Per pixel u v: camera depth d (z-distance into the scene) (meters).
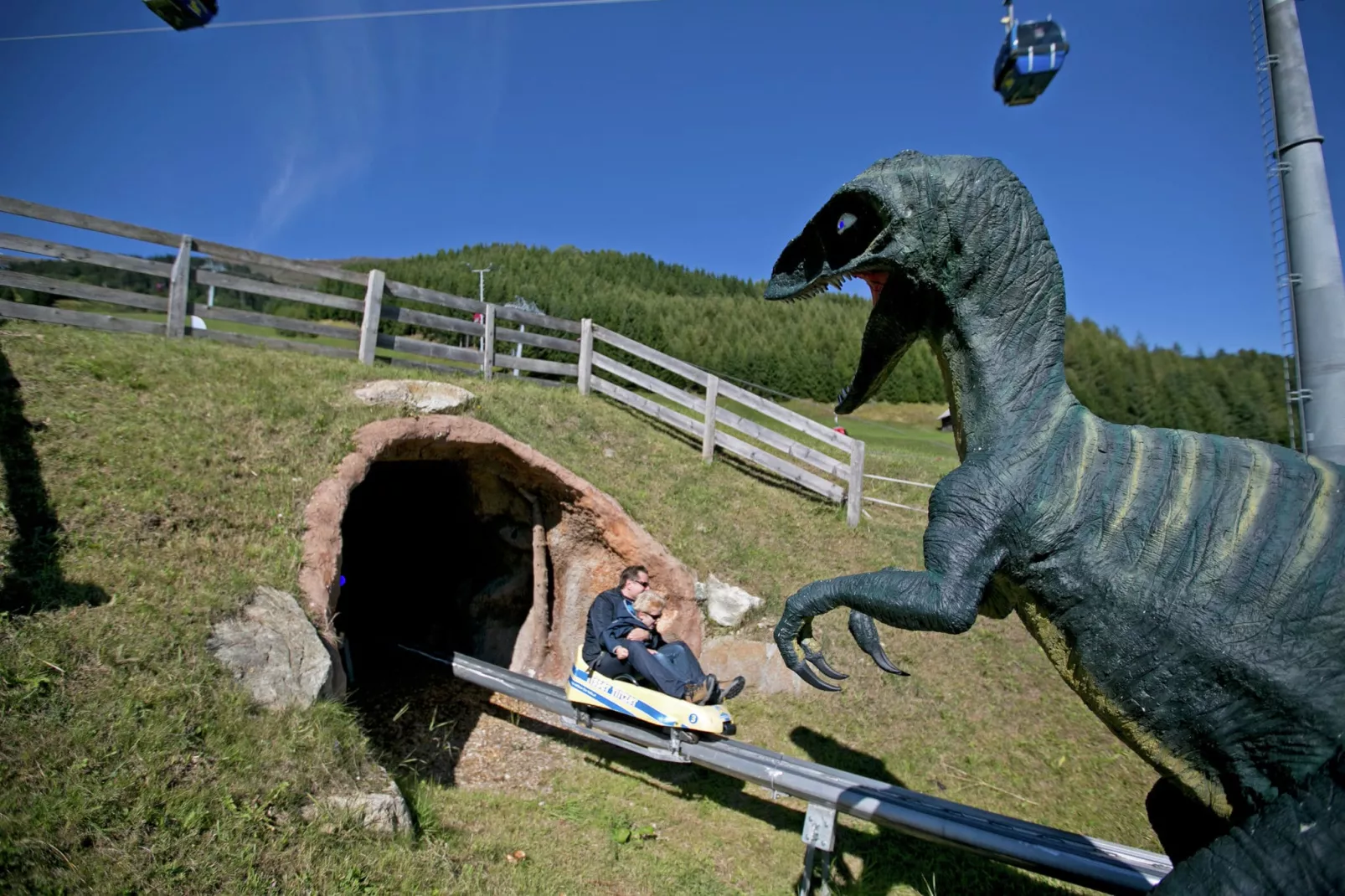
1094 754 5.78
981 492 2.35
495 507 7.44
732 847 4.73
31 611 3.48
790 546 7.61
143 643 3.54
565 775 5.44
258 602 4.16
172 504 4.55
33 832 2.61
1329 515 1.98
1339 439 4.62
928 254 2.50
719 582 6.82
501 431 6.62
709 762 4.56
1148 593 2.13
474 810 4.53
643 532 6.79
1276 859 1.83
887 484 10.36
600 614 5.20
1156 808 2.48
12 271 6.40
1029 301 2.45
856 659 6.50
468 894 3.34
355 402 6.36
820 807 4.10
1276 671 1.94
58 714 3.04
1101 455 2.31
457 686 6.77
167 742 3.16
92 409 5.11
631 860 4.43
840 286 2.82
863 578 2.51
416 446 6.14
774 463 8.66
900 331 2.75
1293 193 4.79
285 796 3.25
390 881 3.19
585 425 8.41
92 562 3.94
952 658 6.62
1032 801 5.36
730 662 6.47
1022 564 2.33
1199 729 2.09
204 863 2.82
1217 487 2.12
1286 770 1.94
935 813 3.86
